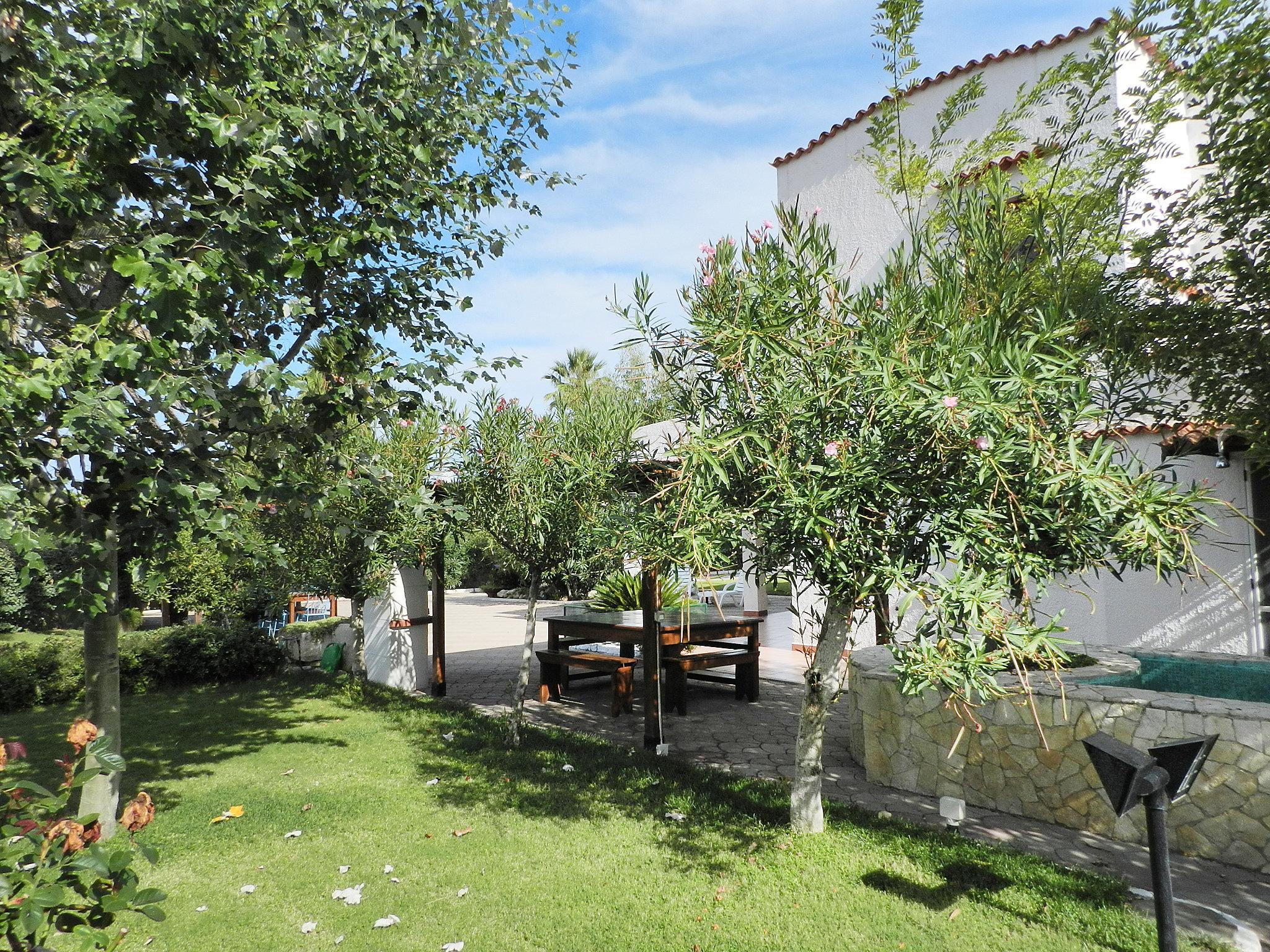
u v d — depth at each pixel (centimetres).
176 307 379
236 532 486
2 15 444
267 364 431
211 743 817
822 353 411
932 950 366
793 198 1260
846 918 397
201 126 423
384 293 596
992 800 569
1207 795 478
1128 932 373
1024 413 347
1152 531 321
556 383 754
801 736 512
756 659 974
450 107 566
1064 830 525
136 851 508
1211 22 459
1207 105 495
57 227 480
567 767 682
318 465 645
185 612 1372
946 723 595
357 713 959
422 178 568
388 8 522
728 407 443
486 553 980
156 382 390
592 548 738
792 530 404
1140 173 561
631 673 955
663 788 621
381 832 541
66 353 398
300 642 1318
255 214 445
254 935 399
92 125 404
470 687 1132
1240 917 399
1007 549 361
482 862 484
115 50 407
